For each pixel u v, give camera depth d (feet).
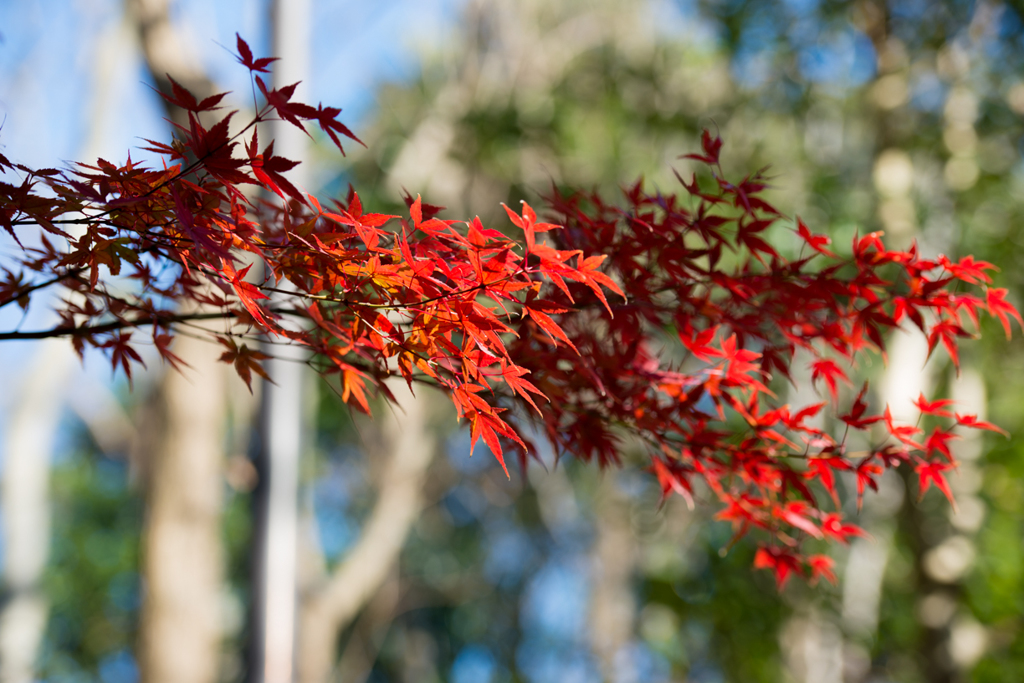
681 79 29.12
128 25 28.66
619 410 6.39
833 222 24.64
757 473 6.73
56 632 59.11
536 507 54.60
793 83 25.98
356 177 35.50
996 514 25.20
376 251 4.48
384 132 35.86
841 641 28.96
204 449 25.76
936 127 24.04
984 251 23.94
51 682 57.06
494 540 60.49
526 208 4.12
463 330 4.66
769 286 6.13
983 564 24.47
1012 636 22.65
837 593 25.27
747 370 6.23
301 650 37.86
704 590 24.43
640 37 30.94
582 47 32.14
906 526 23.25
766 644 23.38
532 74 32.35
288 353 16.96
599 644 51.62
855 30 24.97
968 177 24.40
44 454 29.14
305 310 5.72
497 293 4.35
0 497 27.96
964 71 23.73
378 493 44.34
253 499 16.58
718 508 23.02
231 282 4.60
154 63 18.12
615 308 6.19
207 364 25.49
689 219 6.20
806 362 22.71
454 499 61.62
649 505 35.09
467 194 33.37
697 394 6.37
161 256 5.11
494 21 33.37
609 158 29.48
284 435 16.74
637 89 29.32
